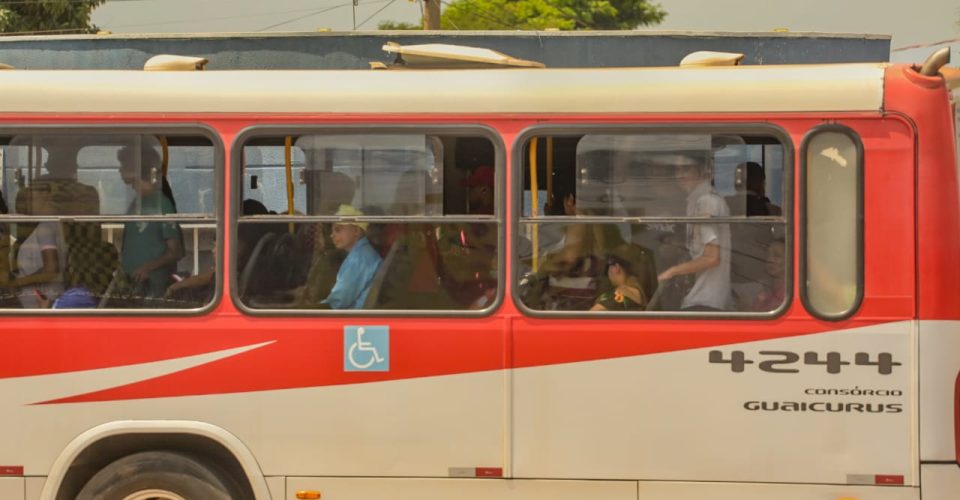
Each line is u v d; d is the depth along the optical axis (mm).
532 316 10453
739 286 10430
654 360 10398
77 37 23062
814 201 10391
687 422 10367
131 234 10695
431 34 22391
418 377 10492
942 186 10227
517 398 10461
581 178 10555
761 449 10328
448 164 10609
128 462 10641
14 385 10555
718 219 10453
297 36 22703
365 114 10625
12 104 10688
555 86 10594
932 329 10180
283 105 10641
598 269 10508
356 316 10539
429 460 10492
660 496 10398
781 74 10508
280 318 10547
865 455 10250
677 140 10508
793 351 10320
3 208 10719
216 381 10547
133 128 10672
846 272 10320
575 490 10438
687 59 11094
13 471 10562
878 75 10398
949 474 10172
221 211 10609
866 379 10258
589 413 10422
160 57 11289
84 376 10539
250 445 10523
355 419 10508
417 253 10602
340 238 10633
